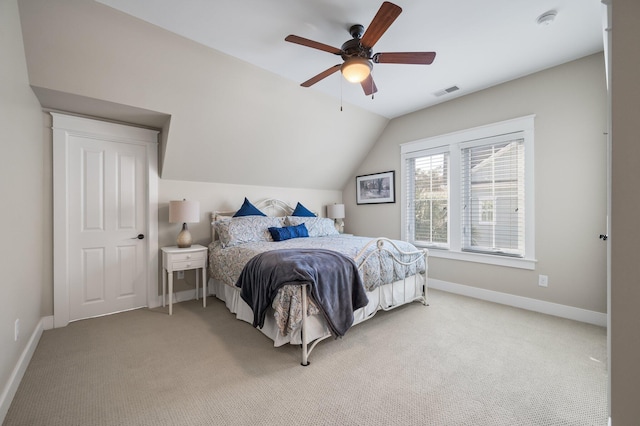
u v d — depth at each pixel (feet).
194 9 6.33
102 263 9.57
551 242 9.27
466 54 8.36
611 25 3.62
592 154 8.51
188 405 4.98
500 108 10.35
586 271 8.63
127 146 10.07
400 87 10.55
